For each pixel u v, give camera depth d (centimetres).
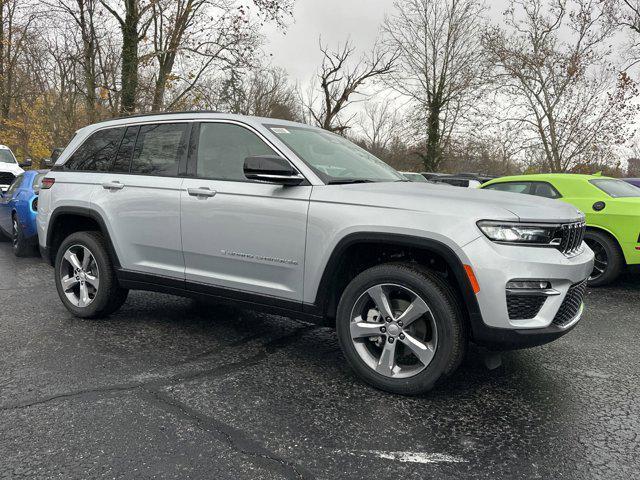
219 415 281
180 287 400
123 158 441
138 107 1734
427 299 294
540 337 282
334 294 337
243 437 258
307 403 299
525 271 276
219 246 370
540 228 286
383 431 268
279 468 231
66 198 460
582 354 407
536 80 1959
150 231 408
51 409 283
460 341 292
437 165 3077
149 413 281
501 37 2031
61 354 371
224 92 1859
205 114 402
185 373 341
